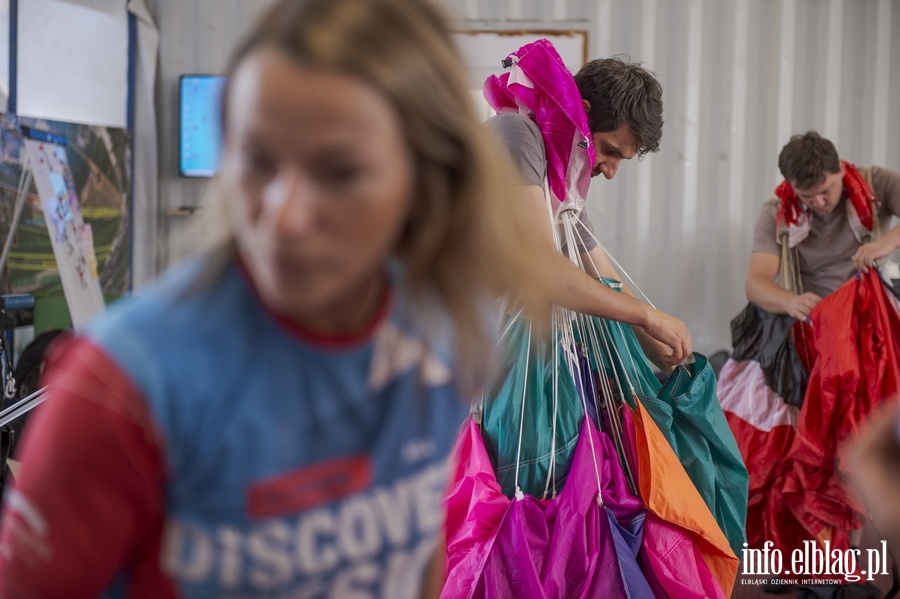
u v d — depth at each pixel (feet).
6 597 2.30
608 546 5.68
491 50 16.35
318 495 2.45
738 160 16.44
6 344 10.90
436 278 2.65
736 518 6.49
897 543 1.47
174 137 16.87
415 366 2.62
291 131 2.06
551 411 6.05
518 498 5.65
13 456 7.88
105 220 15.51
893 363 10.25
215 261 2.32
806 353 11.06
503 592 5.45
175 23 16.72
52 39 14.17
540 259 2.71
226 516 2.33
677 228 16.53
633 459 6.12
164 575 2.41
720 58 16.34
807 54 16.29
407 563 2.72
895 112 16.34
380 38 2.14
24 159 13.01
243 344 2.28
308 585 2.49
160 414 2.15
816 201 11.12
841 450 9.43
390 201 2.20
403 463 2.62
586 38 16.29
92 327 2.22
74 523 2.18
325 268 2.13
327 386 2.41
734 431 11.18
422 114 2.24
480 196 2.48
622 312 6.00
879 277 10.58
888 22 16.20
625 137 6.67
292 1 2.16
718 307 16.56
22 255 13.26
